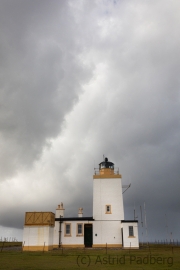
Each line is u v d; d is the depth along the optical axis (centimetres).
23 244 3391
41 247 3384
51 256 2477
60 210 4425
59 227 4119
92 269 1633
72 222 4153
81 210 4697
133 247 3769
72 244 4044
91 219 4166
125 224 3891
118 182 4372
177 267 1728
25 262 1977
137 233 3841
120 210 4212
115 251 3194
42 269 1611
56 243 4038
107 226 4131
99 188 4344
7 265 1791
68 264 1873
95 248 3850
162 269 1641
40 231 3453
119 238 4062
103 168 4562
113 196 4294
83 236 4078
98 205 4250
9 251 3247
